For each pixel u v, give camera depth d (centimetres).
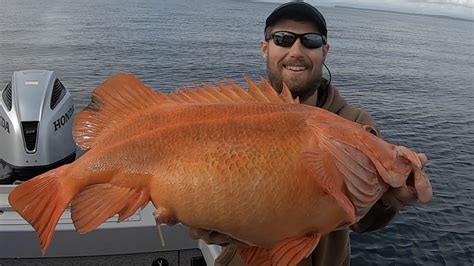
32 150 139
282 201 58
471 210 307
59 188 64
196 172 59
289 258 58
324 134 59
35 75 149
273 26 88
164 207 61
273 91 66
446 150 423
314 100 90
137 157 62
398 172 62
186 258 131
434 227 285
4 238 121
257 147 59
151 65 679
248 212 59
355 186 58
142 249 128
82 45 768
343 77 706
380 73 754
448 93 655
